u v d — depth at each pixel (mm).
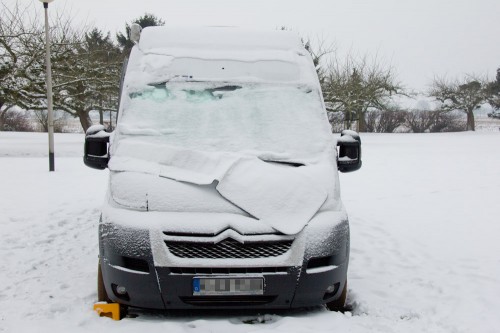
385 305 4988
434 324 4547
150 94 5465
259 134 5164
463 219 9148
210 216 4250
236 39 6070
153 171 4633
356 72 41812
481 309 4938
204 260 4125
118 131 5180
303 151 5059
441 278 5902
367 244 7473
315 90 5660
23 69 22734
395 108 50188
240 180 4520
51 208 9742
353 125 50844
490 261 6582
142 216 4262
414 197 11492
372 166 18031
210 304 4230
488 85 57531
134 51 6031
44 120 48188
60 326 4320
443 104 57312
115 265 4258
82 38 29719
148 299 4199
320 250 4270
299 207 4395
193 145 5000
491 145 30359
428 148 27828
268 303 4254
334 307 4844
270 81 5652
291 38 6246
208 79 5574
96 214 9289
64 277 5695
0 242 7281
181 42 5984
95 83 30078
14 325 4344
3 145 27281
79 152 23594
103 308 4523
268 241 4180
